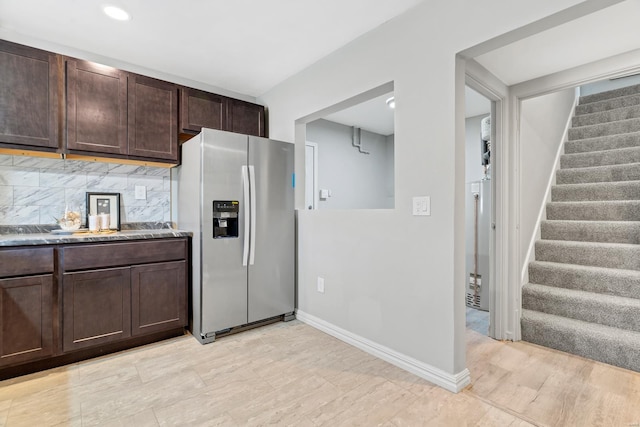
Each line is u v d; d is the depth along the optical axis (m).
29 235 2.37
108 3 2.03
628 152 3.30
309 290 2.96
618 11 1.65
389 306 2.23
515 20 1.61
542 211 3.31
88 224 2.64
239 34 2.41
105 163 2.82
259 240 2.84
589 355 2.27
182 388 1.90
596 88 4.77
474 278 3.47
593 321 2.45
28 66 2.22
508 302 2.59
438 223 1.94
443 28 1.91
